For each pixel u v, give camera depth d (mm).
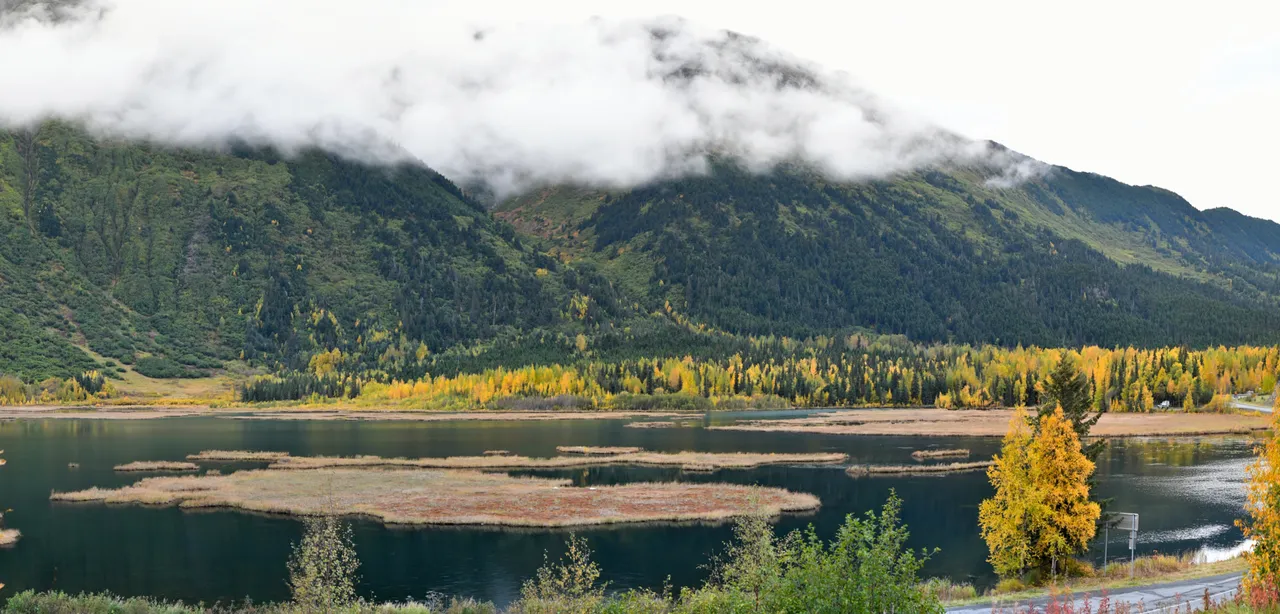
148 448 169750
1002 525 61250
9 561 78938
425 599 67062
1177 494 109062
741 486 113938
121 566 77062
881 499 106688
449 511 97938
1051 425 60469
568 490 112188
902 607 32500
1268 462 42219
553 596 61469
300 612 56844
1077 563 61562
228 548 83250
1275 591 38500
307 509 99625
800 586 34469
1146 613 44344
